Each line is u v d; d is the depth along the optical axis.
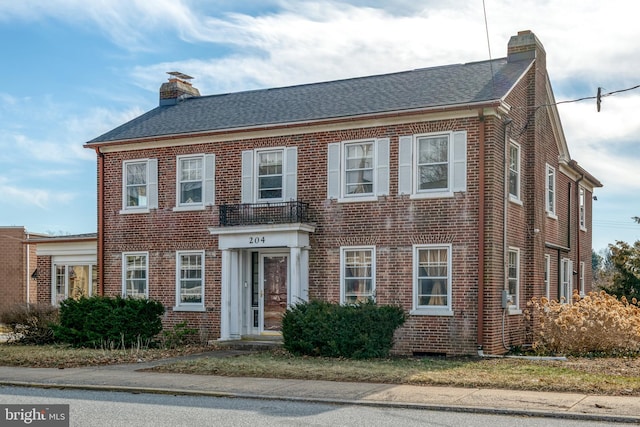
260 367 16.11
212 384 14.27
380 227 20.55
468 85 20.86
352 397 12.66
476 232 19.30
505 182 20.00
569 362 17.19
